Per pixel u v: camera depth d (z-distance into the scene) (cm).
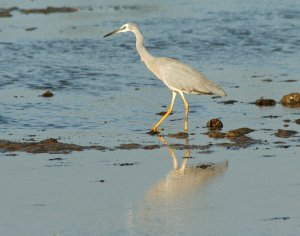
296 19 3650
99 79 2514
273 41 3139
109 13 3900
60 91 2344
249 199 1366
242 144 1712
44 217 1295
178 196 1388
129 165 1576
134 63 2780
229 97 2222
